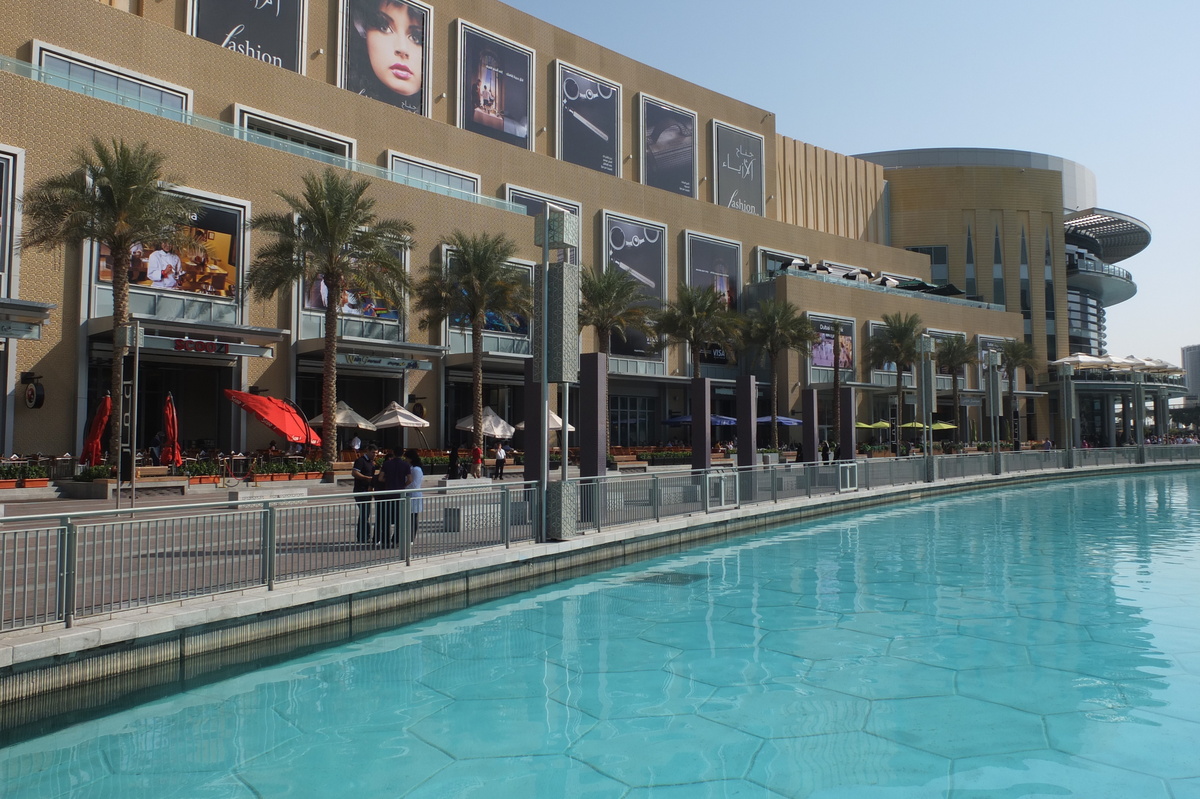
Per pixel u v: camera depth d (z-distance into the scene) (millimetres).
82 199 22109
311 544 9125
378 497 9992
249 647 7941
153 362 29266
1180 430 88938
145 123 28094
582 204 47938
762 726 6043
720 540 16953
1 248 24547
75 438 25797
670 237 53000
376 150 38469
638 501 15094
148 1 32781
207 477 22781
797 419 54719
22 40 27609
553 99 49094
